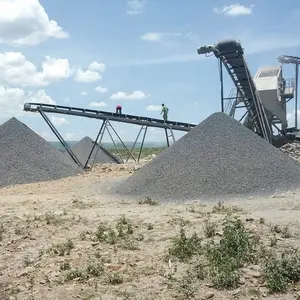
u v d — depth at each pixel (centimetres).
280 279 638
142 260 786
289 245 830
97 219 1172
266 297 604
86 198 1588
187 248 811
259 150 1698
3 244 936
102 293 639
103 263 770
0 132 2459
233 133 1769
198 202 1391
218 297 609
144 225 1073
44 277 720
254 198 1399
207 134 1775
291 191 1466
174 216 1166
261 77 3522
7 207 1434
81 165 2891
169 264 754
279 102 3403
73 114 3022
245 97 3125
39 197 1648
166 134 3259
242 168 1580
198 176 1552
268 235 912
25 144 2412
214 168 1578
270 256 747
